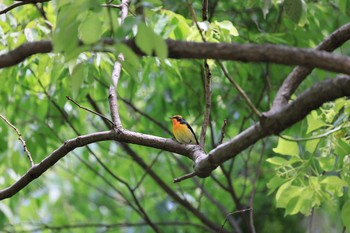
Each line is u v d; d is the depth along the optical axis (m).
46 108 13.01
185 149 6.93
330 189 7.59
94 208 17.61
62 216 16.78
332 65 4.43
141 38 4.42
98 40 4.69
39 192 15.92
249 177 14.93
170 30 7.48
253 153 14.81
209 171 6.04
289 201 7.62
